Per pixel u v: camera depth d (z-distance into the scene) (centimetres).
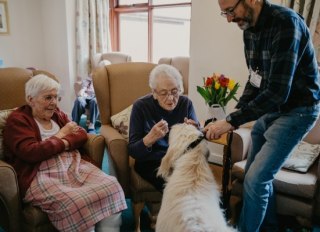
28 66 486
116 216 156
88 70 475
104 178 158
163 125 155
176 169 120
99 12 464
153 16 462
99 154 183
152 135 155
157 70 169
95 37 471
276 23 120
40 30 488
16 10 457
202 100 295
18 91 196
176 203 107
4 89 191
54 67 486
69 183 157
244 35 147
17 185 146
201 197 108
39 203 143
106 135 189
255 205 146
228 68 274
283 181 175
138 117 173
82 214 140
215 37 275
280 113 140
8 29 454
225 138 200
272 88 121
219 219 102
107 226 153
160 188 165
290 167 185
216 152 279
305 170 180
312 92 132
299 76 130
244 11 124
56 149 161
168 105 168
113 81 226
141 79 232
